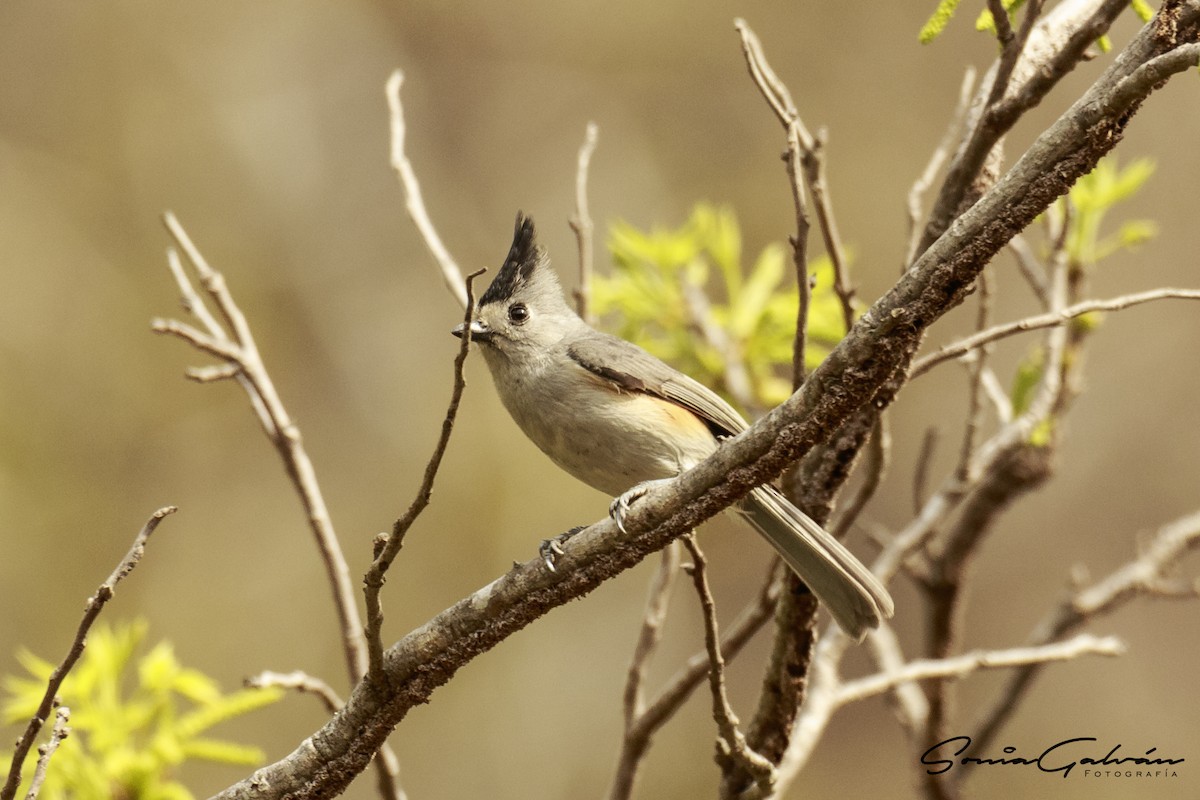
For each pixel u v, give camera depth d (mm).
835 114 15477
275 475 15055
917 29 15555
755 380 8227
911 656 13797
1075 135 3896
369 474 15469
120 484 14750
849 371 4160
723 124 16000
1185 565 13484
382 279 16781
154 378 15320
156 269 16125
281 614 14219
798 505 5574
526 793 13727
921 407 14117
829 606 5496
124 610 14031
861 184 15141
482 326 6930
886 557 6340
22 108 16312
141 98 16797
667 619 14570
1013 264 14430
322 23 17641
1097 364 14555
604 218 16062
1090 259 7242
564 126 16797
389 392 16141
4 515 13977
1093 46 5613
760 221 15398
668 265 8461
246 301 16234
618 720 14203
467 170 17109
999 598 14188
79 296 15562
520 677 14281
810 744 5852
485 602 4594
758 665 14055
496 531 14125
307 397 16156
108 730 6297
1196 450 14125
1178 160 14586
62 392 15031
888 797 13391
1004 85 5176
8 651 13469
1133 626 13430
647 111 16375
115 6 16812
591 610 14742
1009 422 7031
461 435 14453
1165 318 14438
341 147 17297
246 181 16859
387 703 4547
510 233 16766
